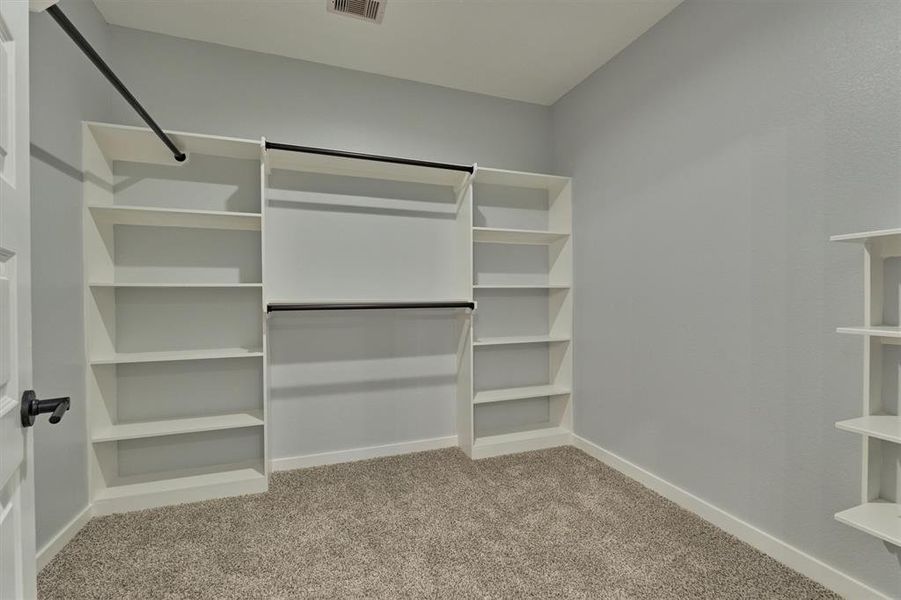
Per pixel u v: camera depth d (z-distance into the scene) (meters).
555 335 3.26
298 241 2.71
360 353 2.86
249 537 1.90
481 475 2.57
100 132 2.09
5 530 0.74
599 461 2.78
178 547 1.83
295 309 2.40
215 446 2.56
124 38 2.36
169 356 2.21
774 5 1.76
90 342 2.07
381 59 2.69
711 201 2.04
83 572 1.66
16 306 0.79
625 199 2.58
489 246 3.17
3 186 0.73
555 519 2.06
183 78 2.47
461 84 3.01
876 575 1.46
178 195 2.46
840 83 1.55
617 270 2.65
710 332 2.05
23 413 0.81
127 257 2.38
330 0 2.16
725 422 1.98
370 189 2.88
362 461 2.79
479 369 3.16
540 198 3.31
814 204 1.63
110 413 2.27
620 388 2.63
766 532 1.80
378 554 1.78
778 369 1.76
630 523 2.03
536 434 3.07
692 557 1.77
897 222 1.40
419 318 3.00
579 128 3.00
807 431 1.66
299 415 2.72
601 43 2.53
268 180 2.64
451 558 1.75
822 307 1.61
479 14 2.27
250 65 2.60
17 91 0.80
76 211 1.98
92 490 2.08
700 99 2.09
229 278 2.57
